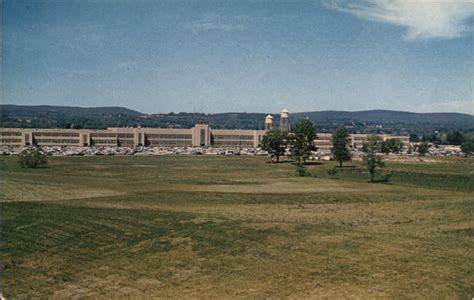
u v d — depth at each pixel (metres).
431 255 53.94
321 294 43.78
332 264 51.47
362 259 52.88
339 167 173.00
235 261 53.16
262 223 69.81
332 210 84.94
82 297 44.19
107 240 61.75
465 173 135.62
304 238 61.44
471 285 45.41
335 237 61.81
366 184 127.88
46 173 149.88
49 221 70.88
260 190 111.56
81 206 84.12
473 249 56.22
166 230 66.12
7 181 123.44
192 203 91.19
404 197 100.31
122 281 47.94
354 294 43.66
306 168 175.38
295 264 51.72
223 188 115.50
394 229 68.19
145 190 109.88
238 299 43.09
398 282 46.25
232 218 74.19
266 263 52.28
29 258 54.75
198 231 65.25
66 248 58.53
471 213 79.75
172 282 47.56
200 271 50.41
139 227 67.81
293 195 102.81
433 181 128.75
